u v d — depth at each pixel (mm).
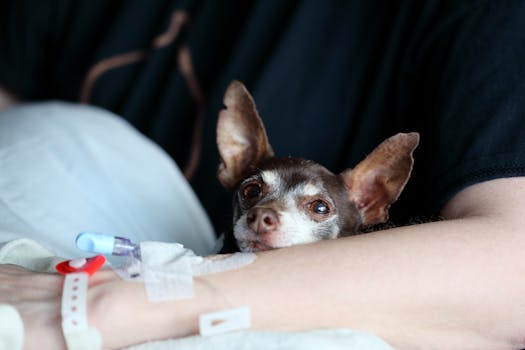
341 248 463
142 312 441
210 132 760
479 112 521
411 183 595
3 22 947
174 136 795
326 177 609
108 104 857
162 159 731
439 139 539
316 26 720
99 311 438
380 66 661
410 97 632
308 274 452
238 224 575
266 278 452
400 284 446
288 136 696
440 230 465
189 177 769
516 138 497
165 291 447
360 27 706
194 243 654
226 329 442
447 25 593
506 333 461
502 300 450
